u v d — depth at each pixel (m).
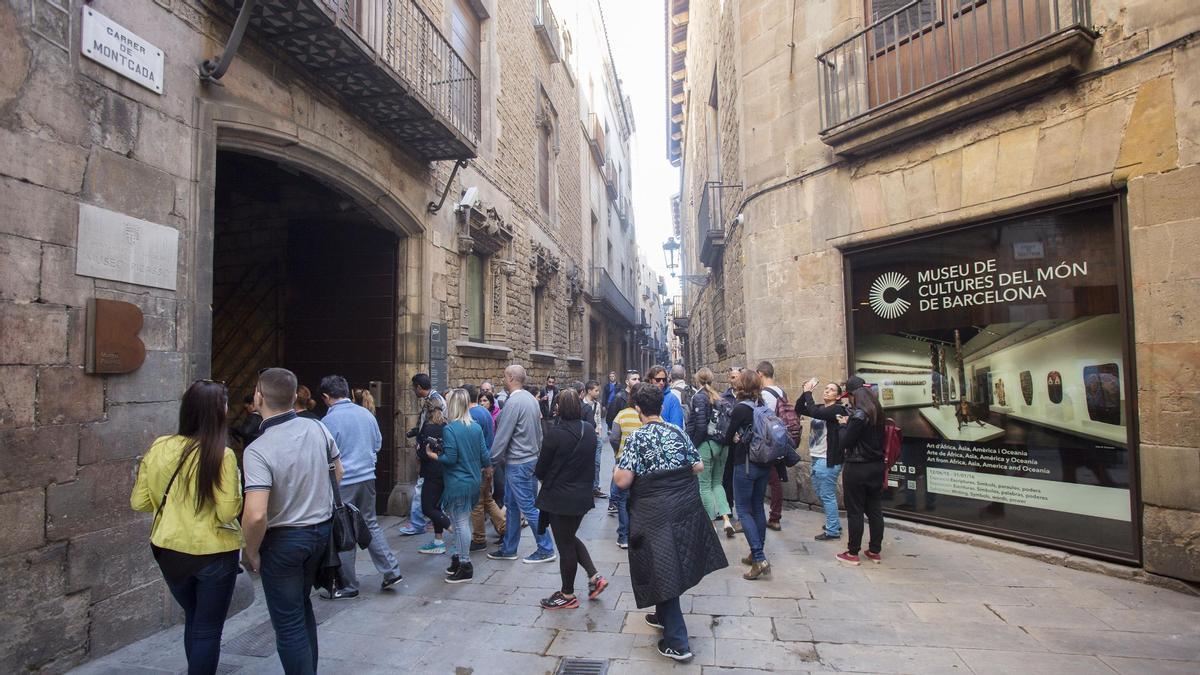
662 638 3.66
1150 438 4.66
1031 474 5.52
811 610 4.21
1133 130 4.78
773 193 7.89
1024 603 4.31
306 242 7.77
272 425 2.95
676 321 32.53
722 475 6.38
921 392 6.41
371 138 6.48
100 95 3.56
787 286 7.68
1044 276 5.46
